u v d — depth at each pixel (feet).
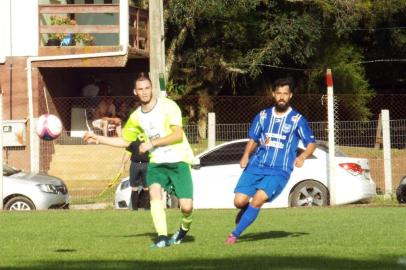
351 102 238.27
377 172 174.60
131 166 128.98
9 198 139.33
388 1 236.43
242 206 76.28
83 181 183.32
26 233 87.92
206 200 139.03
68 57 188.96
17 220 106.52
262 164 75.46
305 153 75.25
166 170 74.13
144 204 130.41
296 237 80.79
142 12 206.39
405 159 178.50
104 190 172.65
